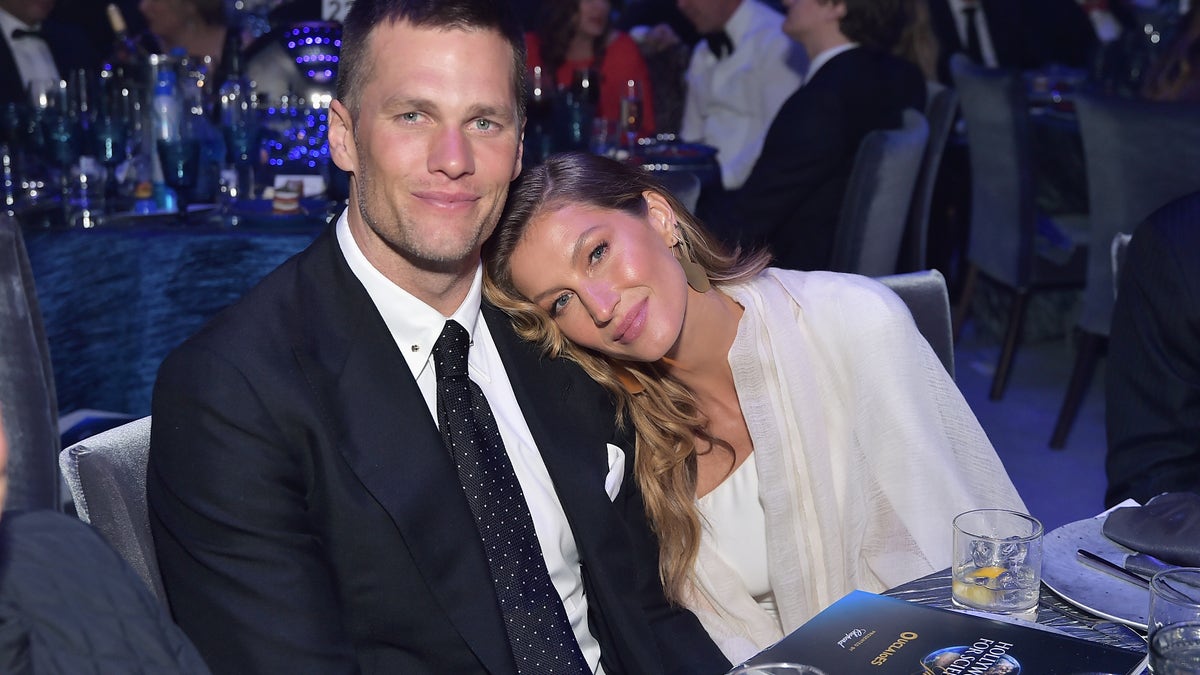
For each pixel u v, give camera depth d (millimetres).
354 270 1374
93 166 3084
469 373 1476
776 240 3662
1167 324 1733
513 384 1511
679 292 1545
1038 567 1135
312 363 1298
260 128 3023
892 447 1672
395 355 1343
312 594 1248
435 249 1323
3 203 2875
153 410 1275
